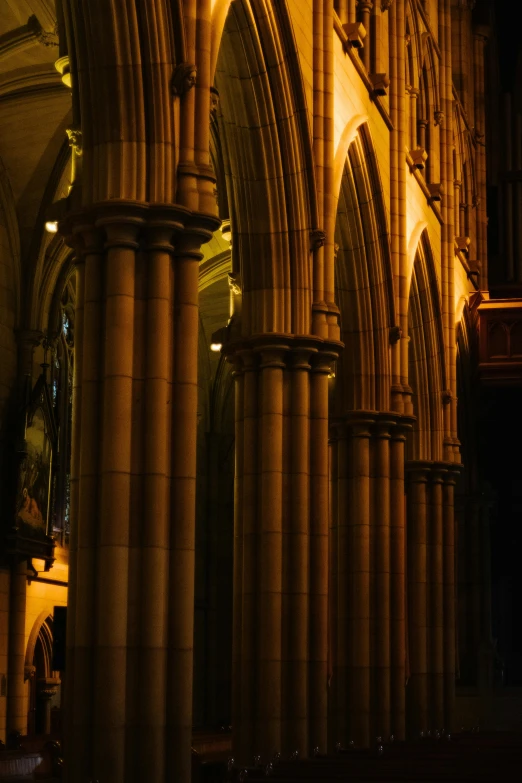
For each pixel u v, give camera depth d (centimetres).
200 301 4147
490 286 4756
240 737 2045
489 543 4547
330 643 2625
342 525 2669
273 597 2066
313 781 1566
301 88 2138
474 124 4619
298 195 2148
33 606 3291
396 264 2906
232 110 2103
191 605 1522
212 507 4384
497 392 4347
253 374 2142
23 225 3234
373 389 2711
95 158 1571
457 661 4384
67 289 3522
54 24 2684
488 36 4700
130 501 1503
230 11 1997
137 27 1556
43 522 3266
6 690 3103
